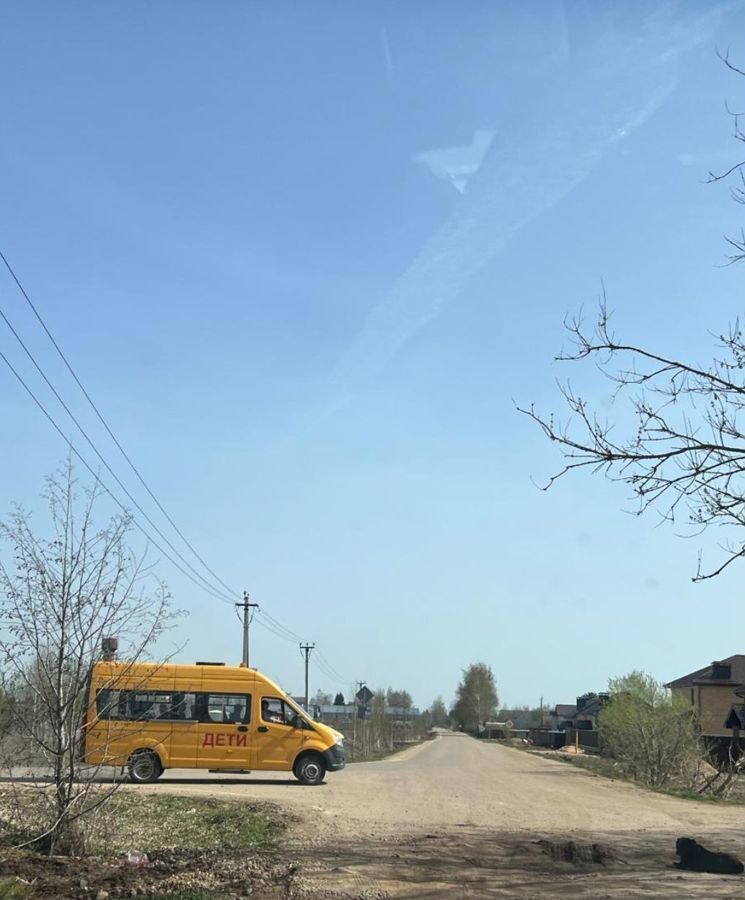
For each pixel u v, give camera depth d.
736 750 31.70
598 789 24.45
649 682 30.47
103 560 14.38
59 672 10.34
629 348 8.98
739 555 8.63
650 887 10.16
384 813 16.53
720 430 8.62
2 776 10.45
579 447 8.91
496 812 17.47
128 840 11.85
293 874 9.85
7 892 8.17
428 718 145.88
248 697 22.36
